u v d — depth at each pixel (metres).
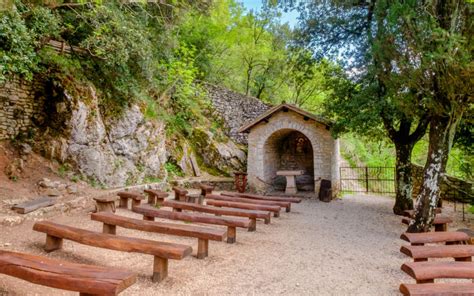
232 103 15.34
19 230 4.70
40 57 7.53
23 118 7.47
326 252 4.78
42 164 7.24
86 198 6.80
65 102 7.69
